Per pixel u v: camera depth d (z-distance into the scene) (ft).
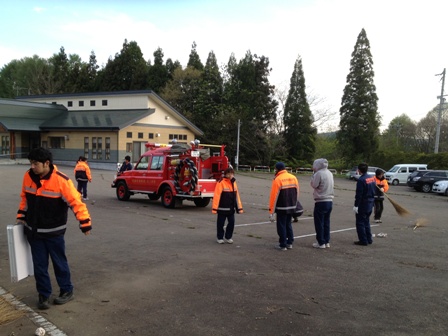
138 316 14.61
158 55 186.39
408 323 14.47
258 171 142.82
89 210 41.04
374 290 18.07
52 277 18.90
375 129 151.02
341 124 154.40
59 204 15.17
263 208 48.08
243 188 77.05
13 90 233.76
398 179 111.75
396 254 25.35
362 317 14.96
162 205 46.60
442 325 14.34
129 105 122.72
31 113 124.16
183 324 13.99
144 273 19.90
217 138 147.13
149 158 47.78
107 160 110.32
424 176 90.99
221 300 16.38
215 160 44.65
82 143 114.93
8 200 45.68
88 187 65.62
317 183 26.05
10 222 32.45
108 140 110.01
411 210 52.80
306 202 56.70
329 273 20.62
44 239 15.06
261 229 33.32
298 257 23.86
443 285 18.98
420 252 26.09
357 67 150.61
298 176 131.75
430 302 16.66
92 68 222.48
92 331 13.32
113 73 192.03
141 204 47.57
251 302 16.24
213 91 157.48
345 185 100.37
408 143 215.51
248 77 153.79
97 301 16.03
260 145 148.15
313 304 16.16
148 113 115.03
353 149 152.56
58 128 114.93
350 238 30.58
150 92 117.91
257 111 152.35
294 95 155.02
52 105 130.31
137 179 48.19
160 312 15.02
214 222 36.29
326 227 26.68
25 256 15.12
